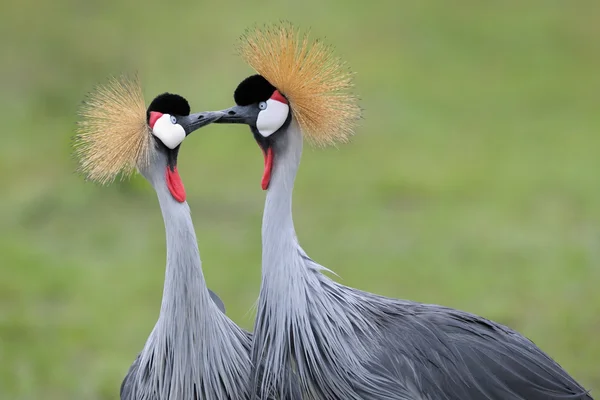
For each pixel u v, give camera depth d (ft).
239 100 18.48
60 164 48.11
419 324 18.76
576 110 56.90
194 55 63.41
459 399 18.07
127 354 29.81
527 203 42.98
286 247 18.47
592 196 43.65
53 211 42.70
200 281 17.84
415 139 52.65
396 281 34.50
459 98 58.59
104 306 33.37
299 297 18.38
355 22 70.23
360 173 47.44
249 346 19.08
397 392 17.83
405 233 39.47
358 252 37.42
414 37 67.92
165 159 17.89
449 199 43.73
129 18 70.95
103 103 17.93
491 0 75.66
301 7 72.74
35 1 73.77
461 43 67.46
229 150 51.16
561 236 38.81
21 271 36.32
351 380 18.04
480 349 18.52
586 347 28.37
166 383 18.12
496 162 48.85
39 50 64.03
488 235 39.11
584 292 32.99
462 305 32.27
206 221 40.98
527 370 18.49
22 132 53.01
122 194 44.16
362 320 18.60
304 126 18.61
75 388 27.32
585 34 69.26
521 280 34.27
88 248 38.99
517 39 68.33
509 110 57.06
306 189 45.32
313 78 18.47
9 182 45.78
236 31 67.67
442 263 36.14
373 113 56.24
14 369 28.37
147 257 37.99
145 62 61.93
